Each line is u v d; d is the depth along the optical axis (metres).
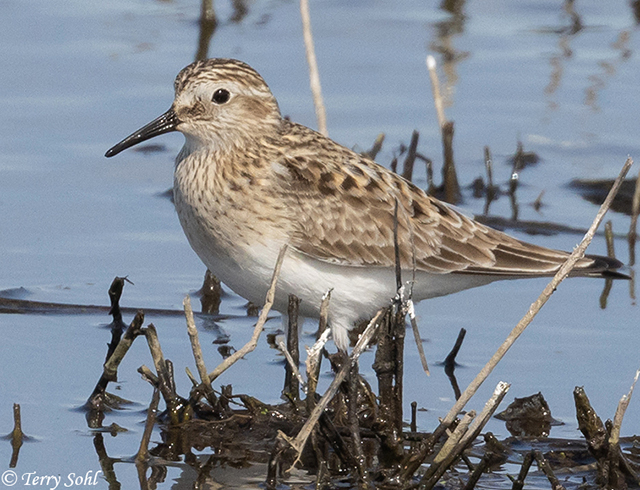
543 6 24.44
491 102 19.70
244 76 12.04
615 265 12.30
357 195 12.06
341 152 12.46
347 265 11.89
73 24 22.02
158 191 16.39
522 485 9.44
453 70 20.88
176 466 9.97
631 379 11.70
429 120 18.89
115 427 10.57
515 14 23.95
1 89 19.06
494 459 10.10
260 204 11.67
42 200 15.86
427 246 12.19
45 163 16.89
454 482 9.71
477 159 17.89
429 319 13.24
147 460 10.04
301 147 12.25
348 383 9.77
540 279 14.40
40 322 12.78
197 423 10.59
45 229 15.10
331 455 10.14
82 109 18.52
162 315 13.16
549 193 16.91
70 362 11.86
